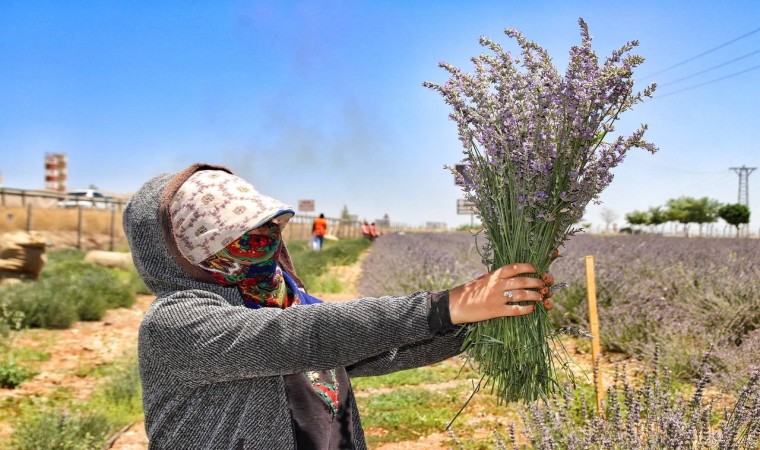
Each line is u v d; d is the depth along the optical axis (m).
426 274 11.45
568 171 1.78
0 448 4.57
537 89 1.77
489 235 1.87
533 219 1.81
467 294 1.51
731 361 5.32
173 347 1.43
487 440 4.55
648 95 1.71
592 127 1.73
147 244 1.52
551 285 1.85
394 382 6.42
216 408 1.49
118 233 28.27
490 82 1.84
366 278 15.02
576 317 7.92
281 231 1.59
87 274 13.06
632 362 6.44
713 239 26.12
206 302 1.47
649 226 87.62
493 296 1.52
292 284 1.77
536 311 1.83
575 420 4.21
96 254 19.14
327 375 1.73
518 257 1.80
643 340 6.70
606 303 8.34
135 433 5.23
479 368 1.90
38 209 25.27
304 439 1.57
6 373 6.35
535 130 1.78
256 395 1.50
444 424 5.03
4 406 5.65
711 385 5.20
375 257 20.75
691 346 5.94
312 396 1.63
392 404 5.61
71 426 4.76
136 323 10.04
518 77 1.79
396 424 5.15
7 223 23.48
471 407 5.42
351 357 1.44
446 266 11.80
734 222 75.75
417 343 1.88
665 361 5.81
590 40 1.71
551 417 3.36
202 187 1.51
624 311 7.26
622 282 8.60
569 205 1.77
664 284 9.13
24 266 13.15
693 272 9.59
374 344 1.44
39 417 4.86
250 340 1.41
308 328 1.42
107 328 9.48
